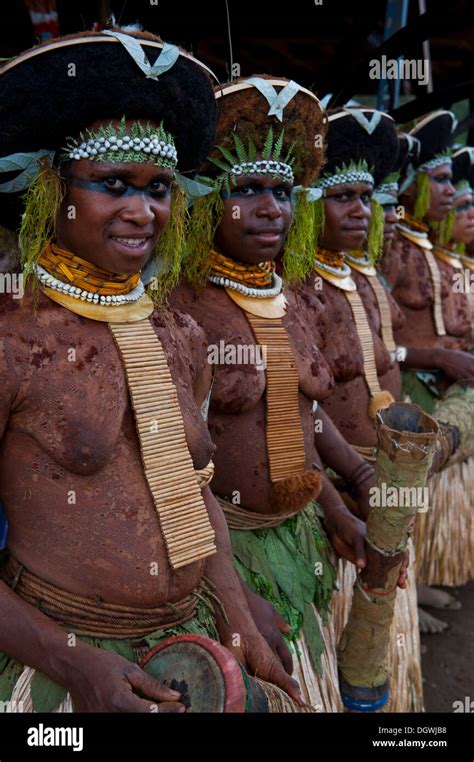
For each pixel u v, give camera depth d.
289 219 1.75
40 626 1.23
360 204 2.18
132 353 1.30
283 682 1.50
